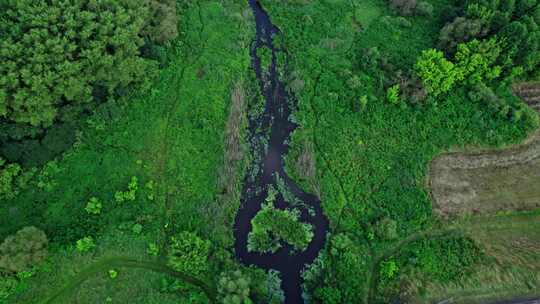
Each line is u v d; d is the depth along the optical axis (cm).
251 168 5562
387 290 4619
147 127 5619
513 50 5784
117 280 4553
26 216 4825
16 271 4378
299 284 4800
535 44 5719
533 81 6269
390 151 5650
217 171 5369
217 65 6369
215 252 4797
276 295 4659
